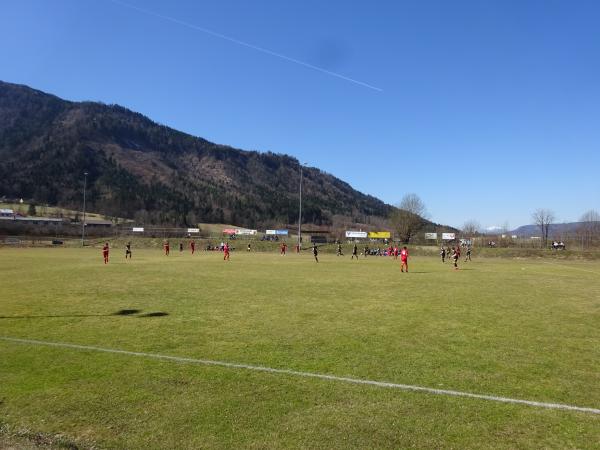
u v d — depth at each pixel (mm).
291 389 7086
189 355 8984
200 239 92938
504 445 5348
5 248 78250
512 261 56500
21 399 6598
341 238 106250
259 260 46875
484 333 11234
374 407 6410
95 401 6539
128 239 92375
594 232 95250
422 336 10844
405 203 107562
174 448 5211
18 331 11125
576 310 15008
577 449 5273
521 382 7527
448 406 6480
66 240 96062
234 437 5473
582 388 7262
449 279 26688
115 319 12789
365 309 14844
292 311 14328
